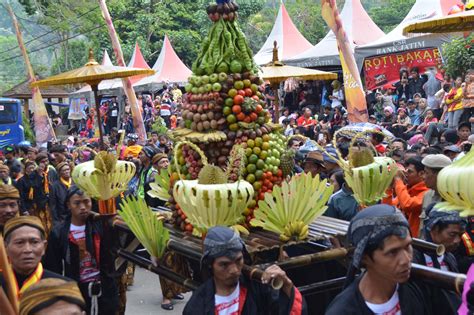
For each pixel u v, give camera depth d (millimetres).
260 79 4645
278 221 3900
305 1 40594
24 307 2500
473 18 3955
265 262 4172
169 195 4887
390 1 39000
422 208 5344
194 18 35281
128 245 5266
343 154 7188
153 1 35562
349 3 18359
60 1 35219
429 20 4137
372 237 2623
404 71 15188
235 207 3842
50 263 5340
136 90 26672
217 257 3459
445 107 11805
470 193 2279
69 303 2502
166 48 26688
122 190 5305
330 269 4750
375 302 2762
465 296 2537
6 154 13805
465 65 12258
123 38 35062
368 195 4148
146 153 8609
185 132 4574
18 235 3834
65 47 38188
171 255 4559
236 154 4043
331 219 4621
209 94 4465
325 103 18062
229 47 4551
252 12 34750
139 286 8461
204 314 3586
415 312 2805
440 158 4953
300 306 3486
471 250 4340
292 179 4027
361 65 15523
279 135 4629
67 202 5359
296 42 21297
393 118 13445
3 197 4738
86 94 31328
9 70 59500
